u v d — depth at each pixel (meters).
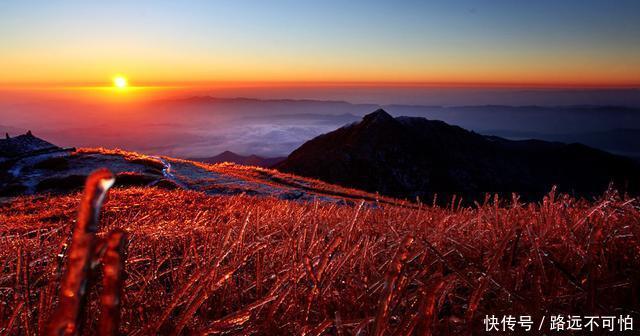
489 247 2.45
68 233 1.28
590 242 1.98
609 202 2.74
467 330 1.38
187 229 3.19
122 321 1.68
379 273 2.15
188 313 1.29
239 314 1.35
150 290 2.04
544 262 2.13
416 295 1.63
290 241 2.49
